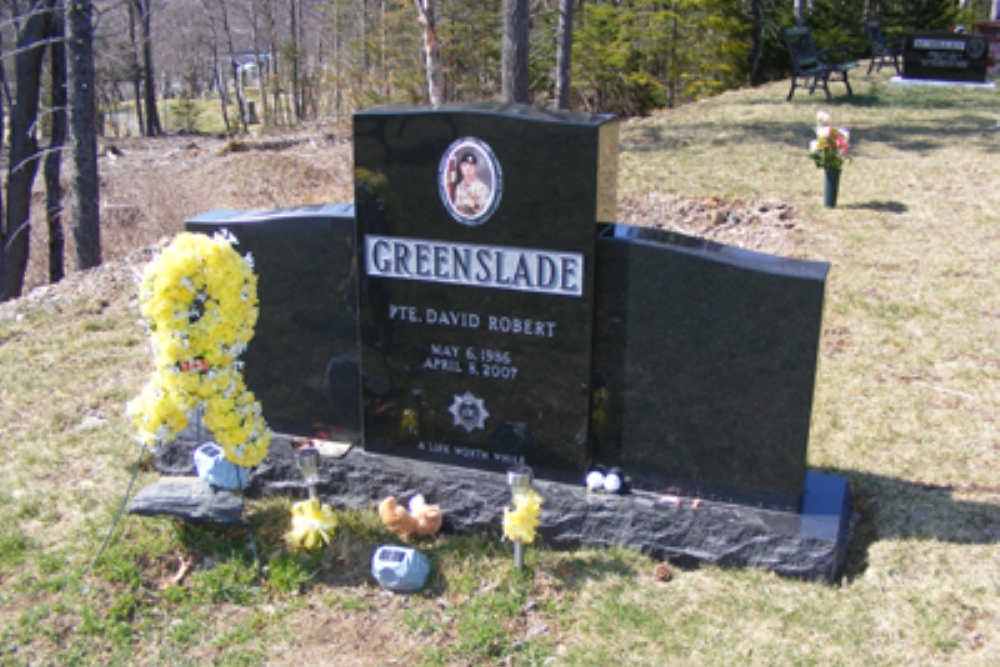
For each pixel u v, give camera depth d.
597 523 4.82
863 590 4.45
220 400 4.69
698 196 11.33
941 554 4.64
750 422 4.64
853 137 14.15
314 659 4.23
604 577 4.64
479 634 4.28
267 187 16.45
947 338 7.27
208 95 65.56
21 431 6.45
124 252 14.78
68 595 4.65
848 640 4.15
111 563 4.83
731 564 4.65
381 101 26.73
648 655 4.14
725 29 23.53
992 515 4.93
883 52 20.38
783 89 19.44
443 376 5.12
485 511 5.01
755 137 14.51
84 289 9.52
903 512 5.01
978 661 3.96
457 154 4.73
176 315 4.55
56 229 15.98
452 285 4.95
